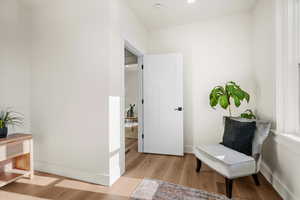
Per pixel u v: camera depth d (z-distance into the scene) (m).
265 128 1.99
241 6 2.82
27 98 2.52
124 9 2.54
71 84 2.28
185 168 2.58
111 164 2.12
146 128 3.39
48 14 2.43
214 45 3.22
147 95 3.38
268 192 1.90
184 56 3.41
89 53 2.18
